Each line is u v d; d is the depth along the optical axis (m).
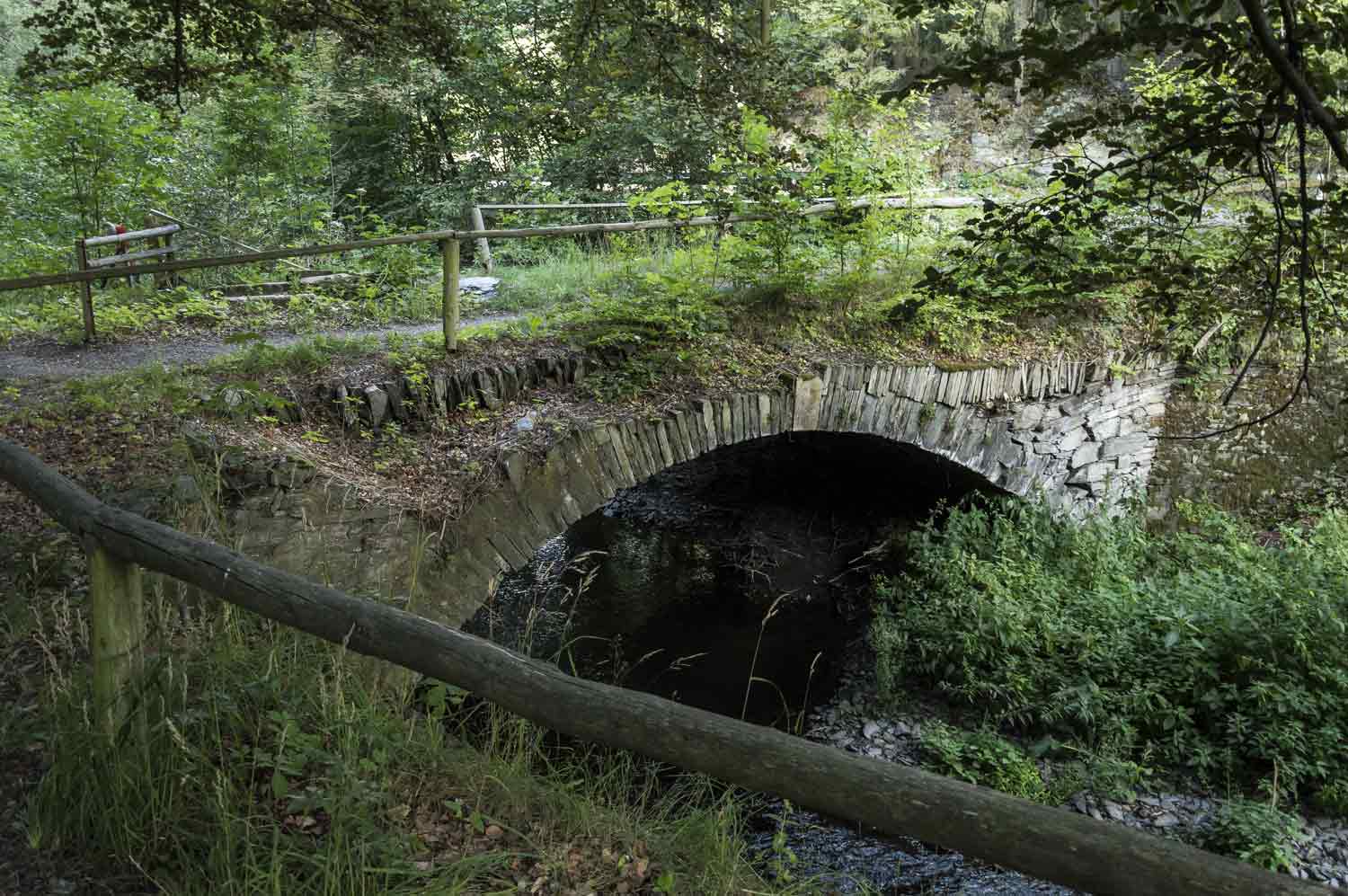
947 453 9.14
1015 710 7.26
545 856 2.54
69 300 8.69
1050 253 4.61
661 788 3.59
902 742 7.24
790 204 8.36
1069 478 10.30
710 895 2.54
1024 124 12.75
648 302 8.09
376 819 2.50
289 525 5.05
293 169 13.63
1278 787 6.45
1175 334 10.22
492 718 3.21
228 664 2.86
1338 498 11.70
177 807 2.38
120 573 2.52
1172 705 7.17
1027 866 1.39
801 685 8.20
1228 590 8.20
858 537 11.09
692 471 12.44
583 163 15.15
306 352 6.59
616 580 10.02
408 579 5.49
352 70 14.90
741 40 7.10
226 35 7.30
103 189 10.84
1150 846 1.31
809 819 5.55
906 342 8.89
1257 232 4.26
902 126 9.39
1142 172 3.98
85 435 5.21
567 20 7.61
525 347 7.21
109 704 2.50
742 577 10.48
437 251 14.64
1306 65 3.13
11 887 2.22
